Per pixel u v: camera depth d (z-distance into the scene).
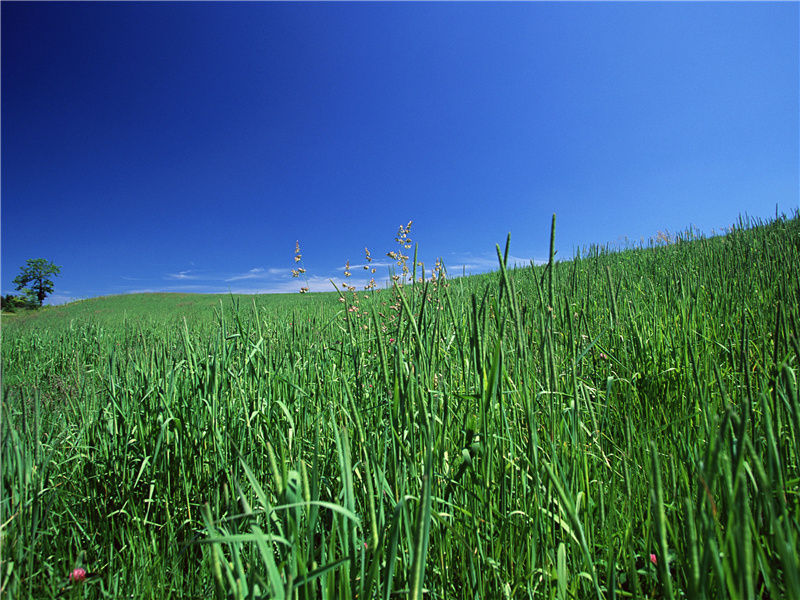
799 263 3.22
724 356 2.00
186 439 1.73
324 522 1.21
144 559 1.37
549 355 1.05
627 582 1.11
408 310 1.05
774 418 1.08
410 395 1.06
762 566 0.72
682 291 2.62
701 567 0.69
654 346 2.20
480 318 1.06
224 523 1.29
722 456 0.69
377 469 0.98
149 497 1.59
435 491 1.10
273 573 0.68
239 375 1.94
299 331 2.76
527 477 1.17
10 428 1.28
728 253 4.52
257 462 1.64
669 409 1.80
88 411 2.13
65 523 1.53
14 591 1.13
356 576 0.87
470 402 1.33
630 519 1.07
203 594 1.25
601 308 3.06
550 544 1.06
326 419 1.69
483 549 1.10
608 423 1.67
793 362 1.38
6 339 7.61
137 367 2.17
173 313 13.91
